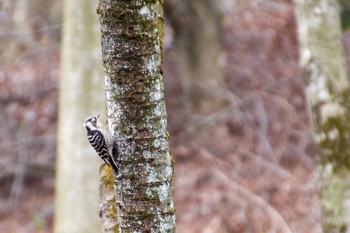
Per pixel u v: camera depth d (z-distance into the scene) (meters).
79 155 14.25
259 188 18.47
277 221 17.00
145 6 5.79
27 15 20.02
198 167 19.66
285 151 19.66
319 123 10.68
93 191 14.29
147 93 5.90
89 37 14.11
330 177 10.57
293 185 18.28
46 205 19.70
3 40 20.11
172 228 6.10
